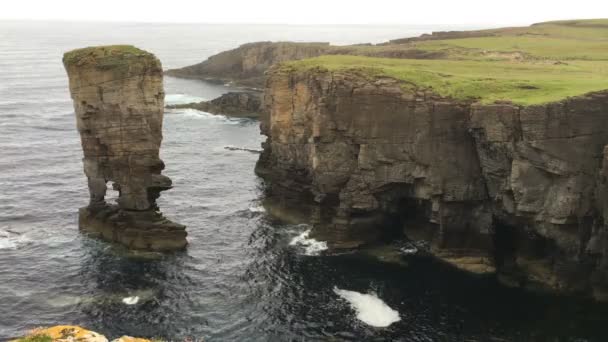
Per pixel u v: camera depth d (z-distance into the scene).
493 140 57.50
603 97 54.03
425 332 47.94
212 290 54.84
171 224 64.88
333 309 51.53
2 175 91.94
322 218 68.88
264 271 59.00
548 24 167.88
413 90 63.81
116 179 65.88
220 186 89.19
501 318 50.16
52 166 98.44
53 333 22.45
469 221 62.94
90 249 63.53
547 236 56.50
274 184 80.94
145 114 64.31
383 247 65.06
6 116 145.25
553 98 56.25
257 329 48.19
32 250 63.06
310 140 73.00
